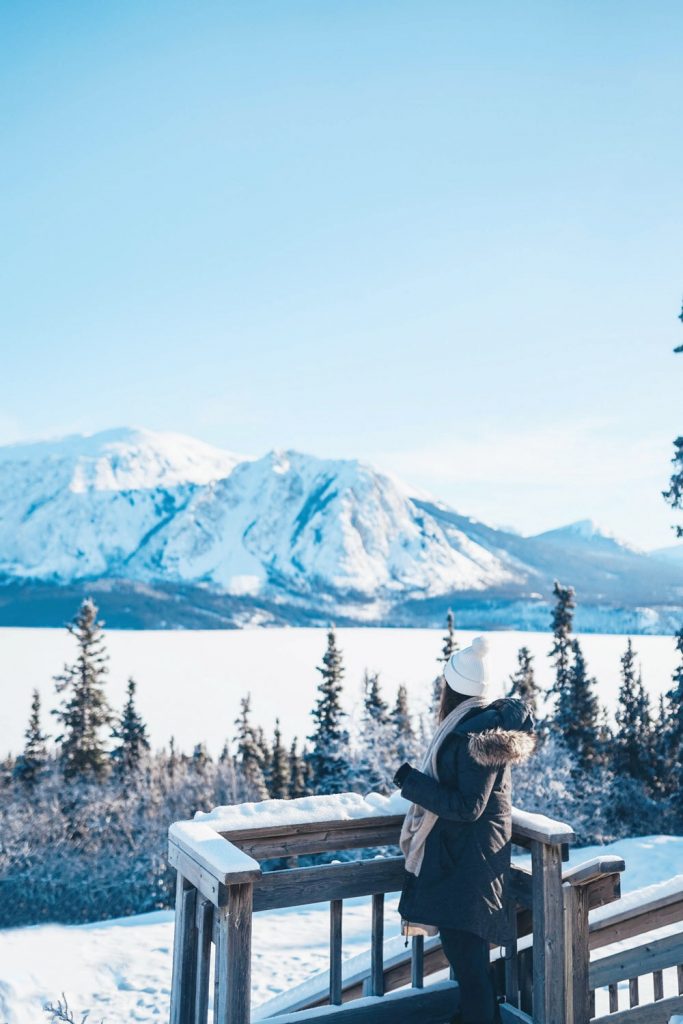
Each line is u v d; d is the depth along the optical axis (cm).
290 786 4197
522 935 361
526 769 2781
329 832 343
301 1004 412
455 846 320
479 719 318
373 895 353
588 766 3145
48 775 3853
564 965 325
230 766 4159
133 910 3372
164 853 3597
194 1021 320
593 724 3378
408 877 341
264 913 1014
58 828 3534
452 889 317
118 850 3553
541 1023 328
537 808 2709
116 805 3666
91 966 720
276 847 335
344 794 359
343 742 3077
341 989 370
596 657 16538
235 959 282
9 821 3512
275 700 11288
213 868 282
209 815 335
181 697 11481
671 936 345
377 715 3144
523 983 356
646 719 3531
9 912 3228
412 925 348
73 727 3925
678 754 2495
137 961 735
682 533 1997
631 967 356
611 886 332
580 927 328
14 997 628
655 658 15925
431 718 3011
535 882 336
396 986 388
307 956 780
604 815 2931
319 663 17000
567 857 329
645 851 1639
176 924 328
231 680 13862
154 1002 627
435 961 385
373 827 350
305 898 336
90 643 4041
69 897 3331
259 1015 426
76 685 3991
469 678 329
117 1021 584
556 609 3469
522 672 3666
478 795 307
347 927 938
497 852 321
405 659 17738
